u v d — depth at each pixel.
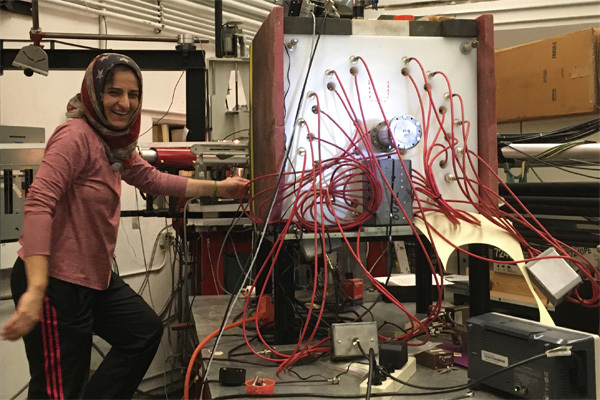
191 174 2.62
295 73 1.40
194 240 3.01
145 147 2.08
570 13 3.03
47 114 2.86
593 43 2.05
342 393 1.09
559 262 1.28
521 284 1.86
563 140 1.85
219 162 1.94
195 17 3.46
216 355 1.40
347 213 1.41
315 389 1.12
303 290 2.23
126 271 3.28
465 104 1.51
